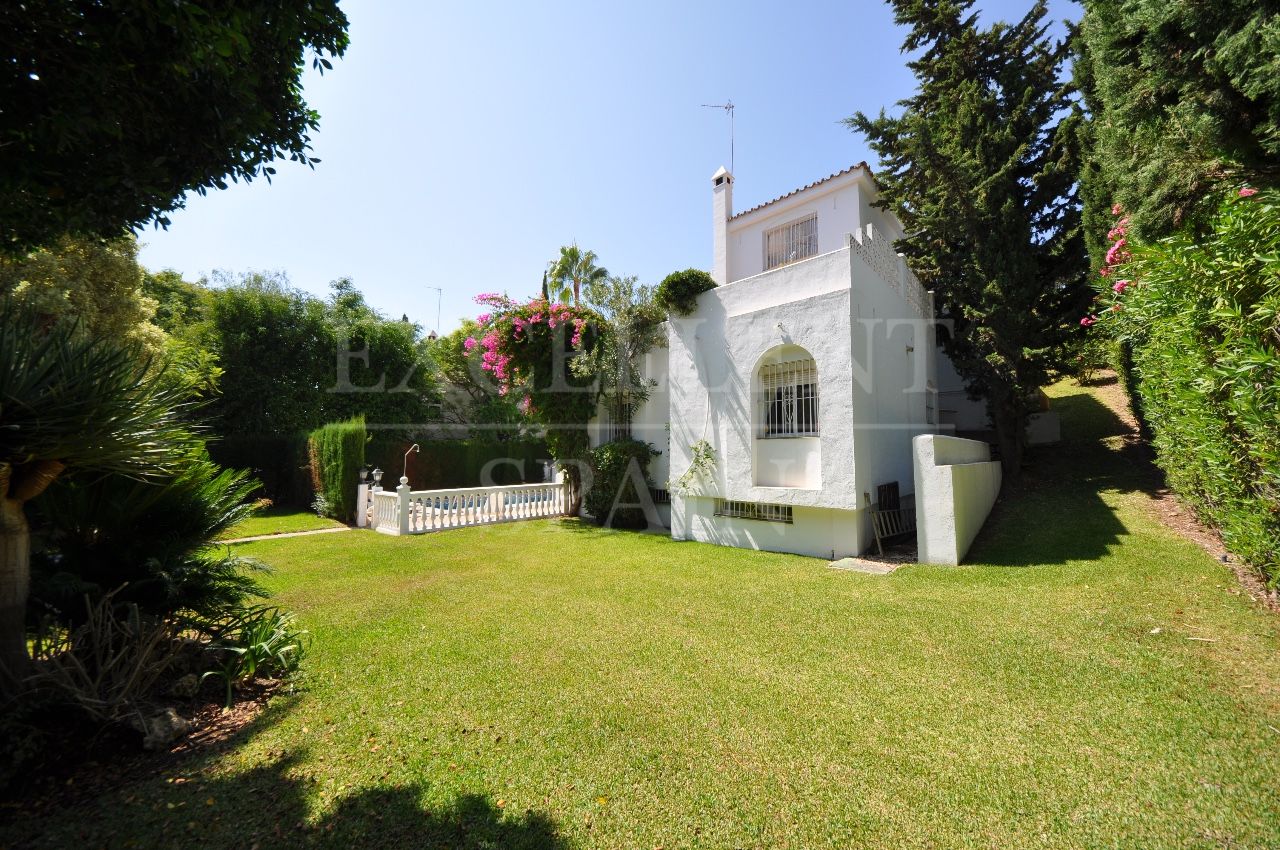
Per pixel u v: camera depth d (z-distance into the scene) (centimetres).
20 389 304
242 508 523
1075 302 1210
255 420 1920
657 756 317
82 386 329
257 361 1962
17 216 352
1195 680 385
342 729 353
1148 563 641
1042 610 555
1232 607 499
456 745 332
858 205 1330
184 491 458
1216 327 462
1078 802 267
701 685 413
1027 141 1177
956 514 764
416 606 639
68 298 1018
